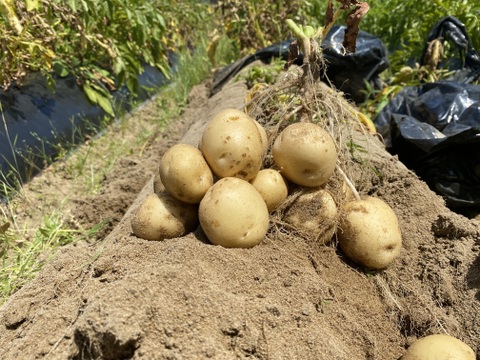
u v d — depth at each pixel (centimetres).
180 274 31
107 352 27
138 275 31
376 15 134
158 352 27
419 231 48
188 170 38
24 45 88
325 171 40
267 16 139
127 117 114
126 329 27
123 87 124
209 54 136
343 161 45
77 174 85
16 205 73
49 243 60
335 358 30
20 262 56
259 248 38
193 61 148
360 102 103
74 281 39
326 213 41
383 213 42
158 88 135
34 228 69
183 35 183
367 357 35
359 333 35
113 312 27
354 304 39
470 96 73
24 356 32
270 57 113
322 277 40
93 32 110
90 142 95
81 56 106
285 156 39
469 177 68
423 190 52
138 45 128
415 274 44
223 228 36
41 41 91
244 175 39
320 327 33
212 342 28
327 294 37
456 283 42
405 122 72
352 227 41
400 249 44
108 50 107
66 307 35
